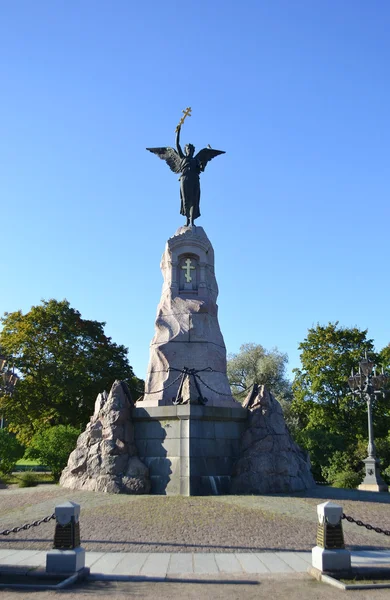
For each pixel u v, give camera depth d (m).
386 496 25.00
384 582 12.38
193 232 32.19
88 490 23.89
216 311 31.28
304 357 57.16
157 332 29.72
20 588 11.87
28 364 51.41
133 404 26.75
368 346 56.25
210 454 24.83
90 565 13.71
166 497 21.94
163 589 11.80
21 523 18.30
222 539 16.08
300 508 20.06
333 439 45.44
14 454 41.94
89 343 55.62
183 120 34.91
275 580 12.51
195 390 25.69
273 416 26.72
